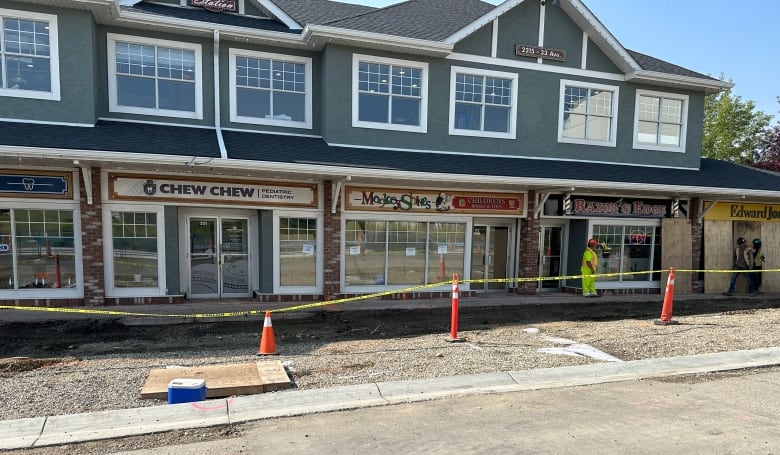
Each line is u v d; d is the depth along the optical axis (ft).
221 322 31.53
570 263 47.09
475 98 43.16
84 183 32.24
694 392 17.78
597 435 13.99
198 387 16.66
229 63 37.70
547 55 44.27
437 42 39.32
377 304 37.76
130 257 34.24
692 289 48.24
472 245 44.34
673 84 47.73
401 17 43.86
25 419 14.67
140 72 36.14
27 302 32.35
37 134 30.09
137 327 29.76
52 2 31.78
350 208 38.50
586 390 17.98
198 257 37.58
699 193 44.21
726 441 13.62
